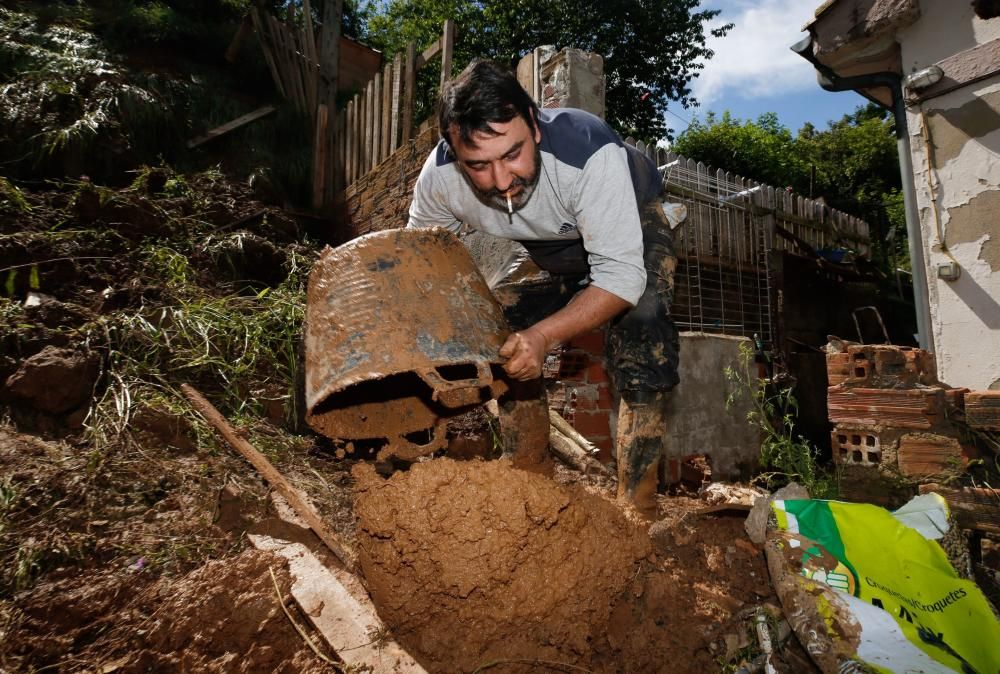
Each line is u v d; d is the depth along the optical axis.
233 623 1.50
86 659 1.45
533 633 1.43
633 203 1.74
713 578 1.79
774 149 17.39
